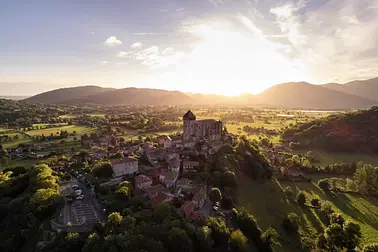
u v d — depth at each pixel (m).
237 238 98.19
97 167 143.12
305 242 110.62
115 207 105.25
